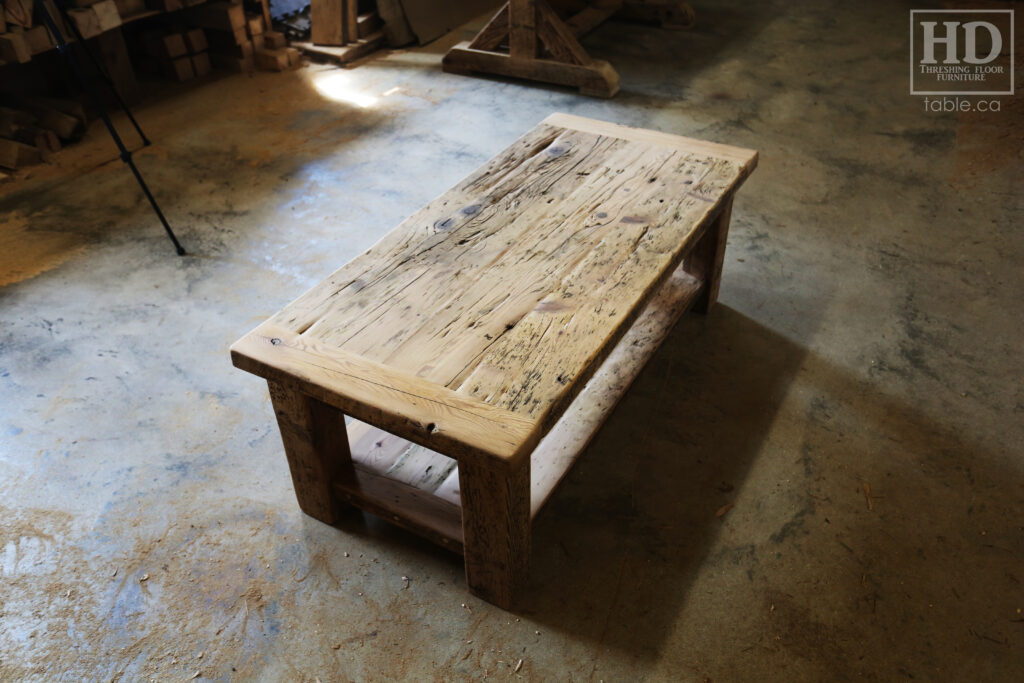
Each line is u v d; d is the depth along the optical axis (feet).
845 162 12.40
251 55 16.01
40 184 12.07
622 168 7.95
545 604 6.15
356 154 12.81
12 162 12.41
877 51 16.61
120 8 14.05
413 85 15.29
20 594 6.24
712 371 8.38
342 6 15.99
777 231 10.73
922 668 5.65
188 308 9.39
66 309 9.37
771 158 12.56
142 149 13.05
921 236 10.55
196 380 8.35
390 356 5.53
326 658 5.81
